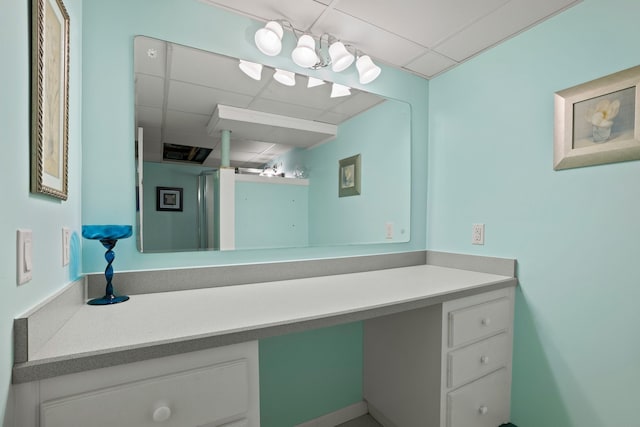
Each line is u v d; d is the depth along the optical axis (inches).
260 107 59.0
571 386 52.7
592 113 49.8
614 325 47.9
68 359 25.2
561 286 54.1
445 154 75.3
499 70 63.9
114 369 27.4
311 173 64.7
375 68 63.3
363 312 40.3
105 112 45.6
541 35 57.0
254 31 56.6
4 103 22.1
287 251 61.5
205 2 51.9
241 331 32.2
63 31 34.4
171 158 51.1
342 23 57.4
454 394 51.1
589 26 50.6
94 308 39.6
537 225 57.5
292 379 61.8
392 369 61.2
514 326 60.8
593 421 50.2
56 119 32.2
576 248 52.2
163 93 50.2
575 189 52.4
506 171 62.5
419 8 53.0
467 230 70.0
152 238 49.1
